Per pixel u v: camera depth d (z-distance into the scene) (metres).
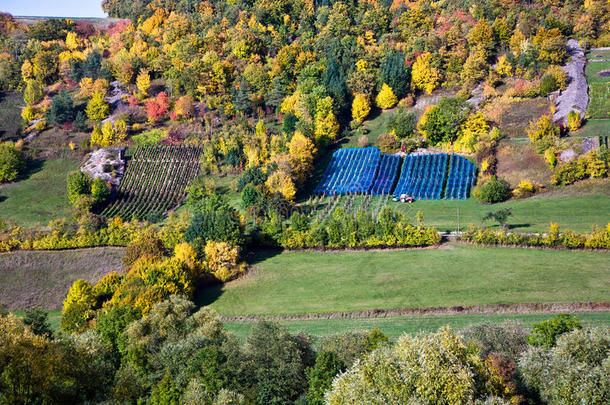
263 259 91.12
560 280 71.44
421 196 112.19
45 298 84.88
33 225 111.62
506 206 102.81
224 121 152.25
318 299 74.62
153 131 149.25
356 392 41.50
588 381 40.97
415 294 72.56
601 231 81.38
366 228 90.88
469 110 131.62
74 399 46.16
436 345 41.94
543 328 50.97
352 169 127.38
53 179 132.00
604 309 63.22
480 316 64.94
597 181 104.62
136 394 48.88
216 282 84.12
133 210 116.94
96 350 53.12
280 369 49.50
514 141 124.94
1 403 40.38
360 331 55.75
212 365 50.12
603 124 122.81
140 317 65.00
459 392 39.66
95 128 145.00
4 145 135.50
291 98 155.75
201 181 122.12
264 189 110.75
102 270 90.75
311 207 111.88
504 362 45.47
